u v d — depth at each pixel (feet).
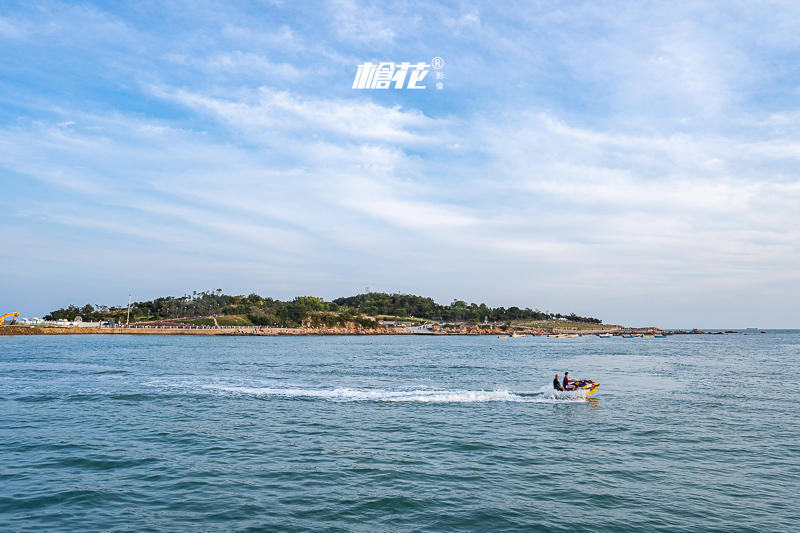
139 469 63.16
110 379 157.48
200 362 232.32
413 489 56.80
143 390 132.67
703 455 71.92
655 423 94.27
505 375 183.52
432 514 49.32
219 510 49.73
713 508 51.60
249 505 51.21
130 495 53.78
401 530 45.37
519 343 586.04
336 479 60.13
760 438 82.48
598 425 92.22
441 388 142.92
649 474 62.90
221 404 112.06
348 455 70.79
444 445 76.89
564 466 66.33
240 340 583.17
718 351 390.42
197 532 44.39
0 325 609.01
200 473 61.77
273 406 110.01
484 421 95.35
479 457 70.44
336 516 48.52
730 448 75.92
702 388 147.43
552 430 87.86
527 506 51.75
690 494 55.72
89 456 68.59
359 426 90.02
